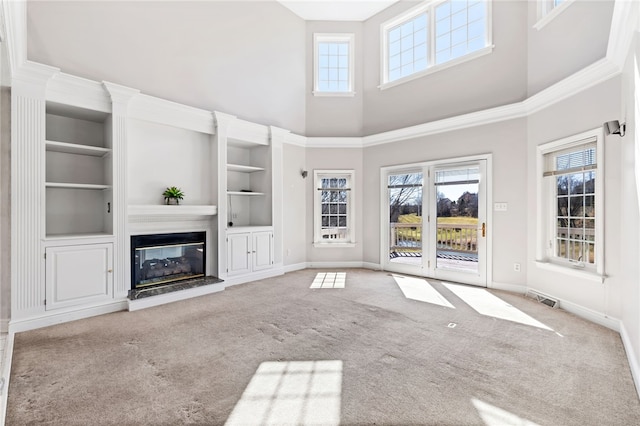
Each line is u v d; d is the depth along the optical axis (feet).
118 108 12.05
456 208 16.53
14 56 8.77
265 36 18.54
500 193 14.82
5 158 9.84
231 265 16.02
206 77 15.80
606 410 5.95
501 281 14.83
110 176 12.16
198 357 8.14
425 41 18.53
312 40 20.94
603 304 10.31
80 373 7.31
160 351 8.48
